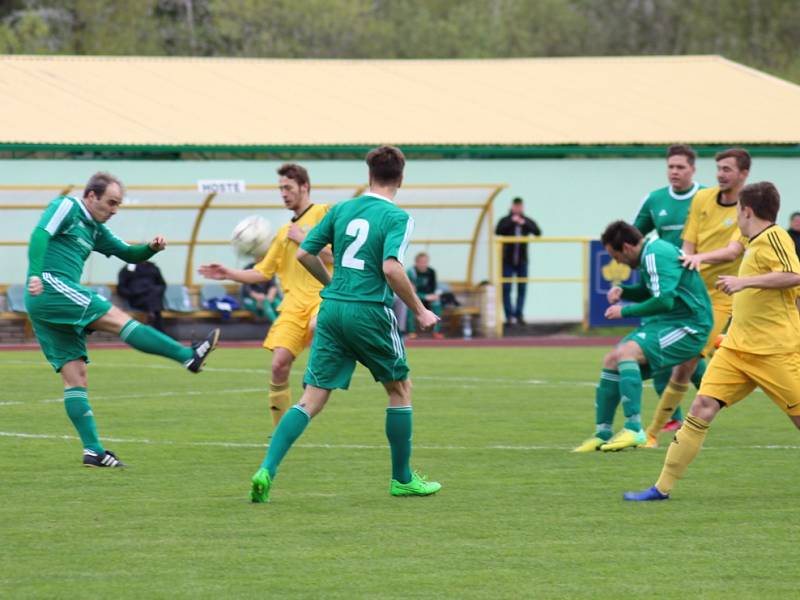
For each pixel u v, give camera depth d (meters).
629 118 78.88
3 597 15.95
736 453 27.81
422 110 78.00
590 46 146.88
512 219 69.69
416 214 69.69
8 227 64.25
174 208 65.50
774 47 142.25
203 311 65.44
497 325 69.19
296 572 17.17
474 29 143.62
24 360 52.12
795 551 18.50
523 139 74.94
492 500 22.12
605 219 78.81
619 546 18.75
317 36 138.00
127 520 20.33
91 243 25.14
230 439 29.59
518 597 16.08
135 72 78.81
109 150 68.88
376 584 16.61
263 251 30.00
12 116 70.12
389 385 22.17
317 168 74.31
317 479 24.17
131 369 48.03
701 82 84.75
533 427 32.12
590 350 60.00
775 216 21.95
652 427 29.19
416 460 26.67
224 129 72.44
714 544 18.91
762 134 77.44
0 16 132.50
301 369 49.12
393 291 21.70
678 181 31.75
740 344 21.81
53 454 27.08
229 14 136.75
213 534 19.34
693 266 27.44
